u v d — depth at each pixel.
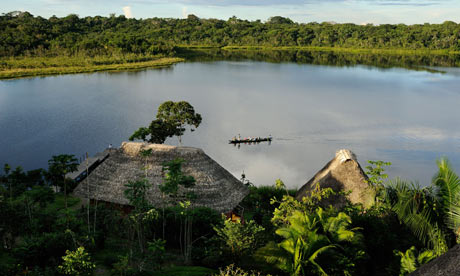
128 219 21.42
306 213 16.08
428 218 13.87
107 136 60.53
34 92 93.81
